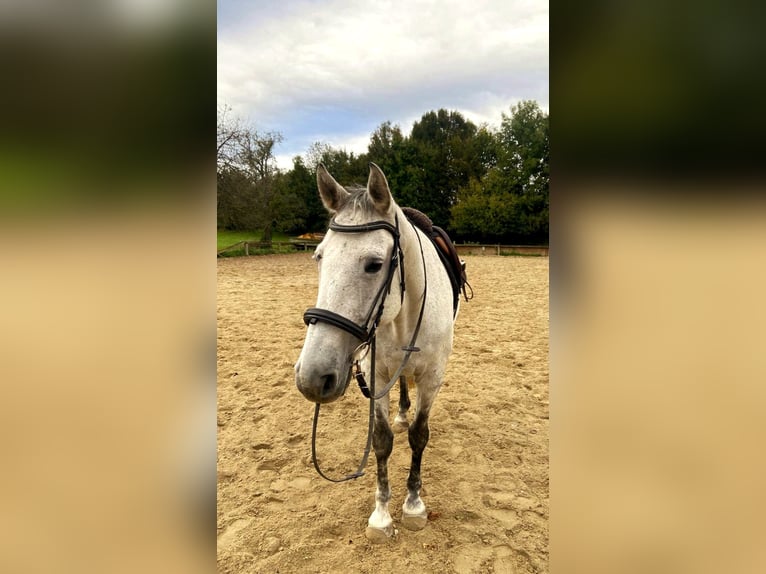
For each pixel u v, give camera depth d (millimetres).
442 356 2604
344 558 2377
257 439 3568
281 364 5223
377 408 2533
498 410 4066
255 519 2664
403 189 28953
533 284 11453
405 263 2230
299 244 23219
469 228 26062
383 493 2615
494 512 2721
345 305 1822
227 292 9812
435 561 2354
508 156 24688
